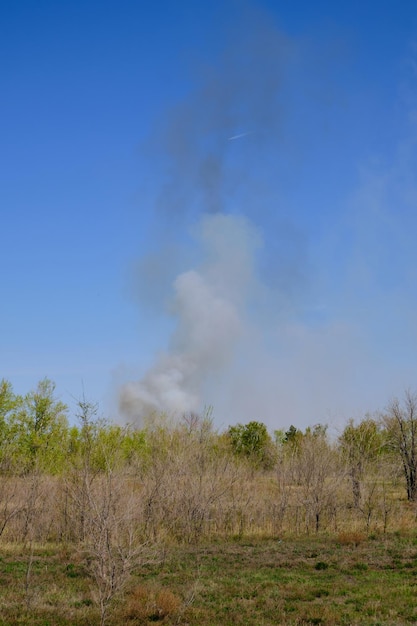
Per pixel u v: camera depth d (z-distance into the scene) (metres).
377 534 19.38
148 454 22.03
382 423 29.42
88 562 14.86
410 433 28.78
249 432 44.41
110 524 11.38
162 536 18.59
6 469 20.42
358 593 12.02
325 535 19.75
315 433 25.72
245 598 11.82
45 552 16.89
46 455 25.31
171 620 10.17
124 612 10.49
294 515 21.70
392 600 11.44
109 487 11.75
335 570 14.34
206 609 10.88
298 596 11.81
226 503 21.61
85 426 12.48
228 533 20.00
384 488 25.22
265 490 22.92
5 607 10.88
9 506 19.38
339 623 10.02
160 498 19.72
